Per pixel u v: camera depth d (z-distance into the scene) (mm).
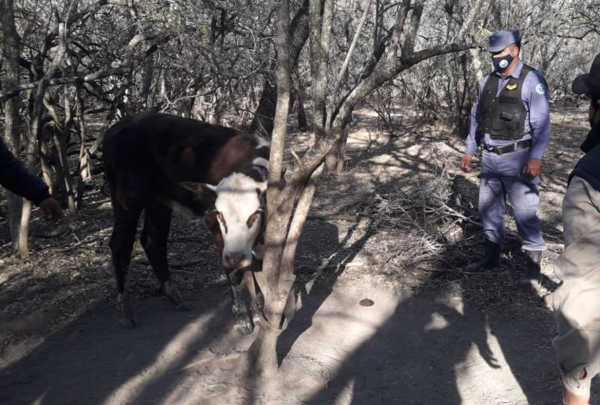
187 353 4379
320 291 5445
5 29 6082
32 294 5391
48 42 7289
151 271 5891
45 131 7867
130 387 3920
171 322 4879
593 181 2809
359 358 4332
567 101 22016
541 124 5141
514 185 5316
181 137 4770
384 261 5984
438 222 6773
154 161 4871
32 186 2984
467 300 5211
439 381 4059
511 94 5227
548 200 8391
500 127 5285
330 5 3486
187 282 5648
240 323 4691
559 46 19516
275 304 3834
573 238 2832
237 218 4137
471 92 14312
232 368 4102
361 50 13484
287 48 3461
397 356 4379
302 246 6582
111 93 8984
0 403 3740
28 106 7418
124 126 4988
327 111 3496
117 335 4656
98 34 8375
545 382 3982
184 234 6953
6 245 6715
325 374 4074
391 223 7008
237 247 4137
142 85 9234
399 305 5164
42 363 4250
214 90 8453
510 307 5059
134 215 4855
